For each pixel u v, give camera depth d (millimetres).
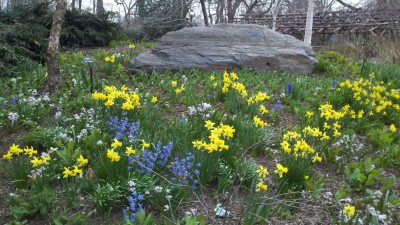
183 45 9227
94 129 4602
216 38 9453
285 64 9297
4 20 11469
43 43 9062
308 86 8008
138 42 15227
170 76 8305
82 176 3658
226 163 4078
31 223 3230
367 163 4133
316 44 19797
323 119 5242
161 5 18891
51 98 6195
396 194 3914
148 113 5113
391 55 11883
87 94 6504
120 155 3609
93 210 3361
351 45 13867
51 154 4129
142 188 3449
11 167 4070
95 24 13484
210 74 8586
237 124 4977
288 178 3797
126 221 2873
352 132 5457
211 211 3443
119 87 7289
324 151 4586
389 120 6242
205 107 5250
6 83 7238
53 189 3666
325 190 3916
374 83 8500
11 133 5109
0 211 3381
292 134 4145
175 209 3361
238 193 3775
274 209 3371
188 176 3645
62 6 6598
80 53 10133
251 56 9148
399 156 4641
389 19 16391
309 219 3387
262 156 4684
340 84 7004
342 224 3031
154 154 3754
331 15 20453
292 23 19953
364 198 3518
